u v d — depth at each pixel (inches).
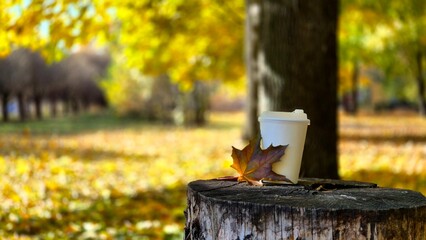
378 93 2122.3
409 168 431.5
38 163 419.8
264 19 280.4
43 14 271.0
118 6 347.6
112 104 1350.9
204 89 1078.4
